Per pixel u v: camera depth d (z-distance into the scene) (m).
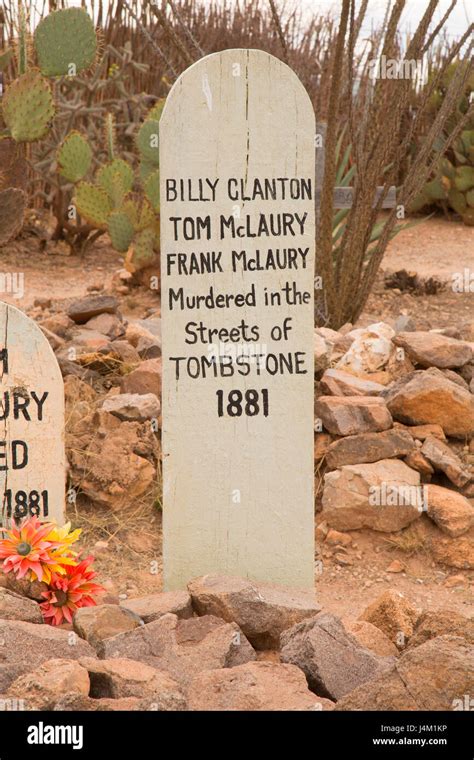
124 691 2.48
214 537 3.42
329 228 6.46
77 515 4.14
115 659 2.60
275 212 3.26
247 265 3.27
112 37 10.80
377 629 3.01
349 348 5.37
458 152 10.76
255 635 3.02
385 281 8.51
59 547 3.09
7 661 2.56
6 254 9.00
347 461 4.33
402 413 4.64
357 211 6.54
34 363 3.32
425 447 4.39
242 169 3.21
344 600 3.77
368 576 3.96
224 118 3.18
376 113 6.30
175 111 3.15
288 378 3.36
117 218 7.88
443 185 11.01
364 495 4.12
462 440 4.68
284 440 3.39
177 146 3.18
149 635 2.78
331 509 4.16
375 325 5.41
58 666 2.46
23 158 7.63
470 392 4.96
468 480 4.33
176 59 10.51
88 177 9.89
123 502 4.23
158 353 5.49
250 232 3.26
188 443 3.35
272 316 3.31
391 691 2.46
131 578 3.80
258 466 3.39
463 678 2.43
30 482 3.38
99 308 6.03
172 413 3.33
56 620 3.04
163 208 3.21
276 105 3.19
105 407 4.55
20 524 3.39
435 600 3.77
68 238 9.27
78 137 7.98
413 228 10.74
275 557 3.45
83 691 2.42
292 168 3.24
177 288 3.26
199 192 3.21
